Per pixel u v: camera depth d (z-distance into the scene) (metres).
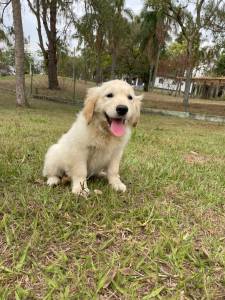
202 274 0.41
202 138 1.64
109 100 0.63
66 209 0.56
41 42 4.43
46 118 1.95
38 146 1.01
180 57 9.90
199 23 3.48
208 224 0.57
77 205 0.57
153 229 0.53
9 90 4.27
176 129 2.00
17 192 0.62
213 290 0.39
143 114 2.97
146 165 0.89
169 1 3.54
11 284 0.38
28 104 2.78
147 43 7.61
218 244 0.50
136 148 1.16
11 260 0.42
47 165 0.69
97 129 0.63
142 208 0.59
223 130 2.18
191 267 0.44
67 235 0.48
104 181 0.73
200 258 0.46
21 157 0.87
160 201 0.65
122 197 0.64
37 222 0.51
